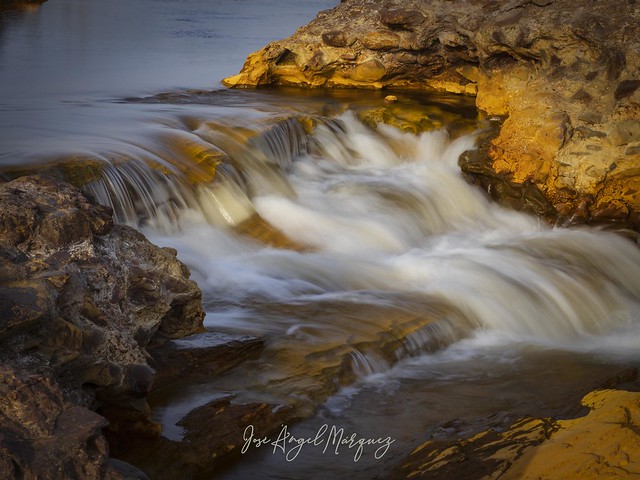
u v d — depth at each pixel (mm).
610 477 4773
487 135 12906
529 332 8570
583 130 11875
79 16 26062
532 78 13484
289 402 6289
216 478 5527
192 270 8727
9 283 4832
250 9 30484
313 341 7211
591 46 12445
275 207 10414
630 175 11531
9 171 8586
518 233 11391
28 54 18094
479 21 14281
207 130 11211
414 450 5629
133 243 6340
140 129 10820
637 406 5656
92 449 4027
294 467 5660
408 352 7555
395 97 14359
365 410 6512
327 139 12328
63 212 5633
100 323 5406
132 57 18312
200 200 9781
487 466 5191
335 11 16047
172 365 6473
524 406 6664
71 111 11984
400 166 12469
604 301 9617
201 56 18797
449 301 8516
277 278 8773
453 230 11273
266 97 14141
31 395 4055
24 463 3789
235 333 7203
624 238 11227
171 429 5797
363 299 8336
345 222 10445
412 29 15070
